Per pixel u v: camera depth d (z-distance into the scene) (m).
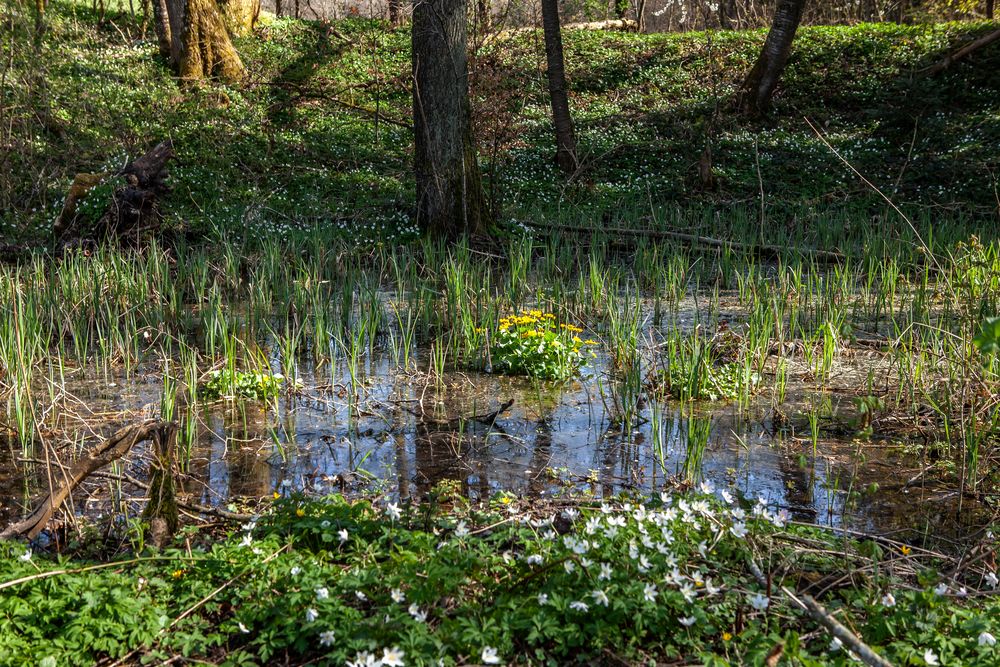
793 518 5.01
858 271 11.38
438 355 8.21
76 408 6.88
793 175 17.12
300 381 7.57
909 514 5.08
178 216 12.77
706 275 11.77
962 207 15.05
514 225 13.62
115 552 4.41
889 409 6.81
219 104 19.16
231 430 6.47
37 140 15.22
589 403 7.09
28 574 3.70
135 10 26.50
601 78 23.41
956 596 3.79
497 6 25.86
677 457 5.97
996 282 8.22
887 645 3.31
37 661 3.18
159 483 4.58
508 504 4.86
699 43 24.39
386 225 13.41
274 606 3.58
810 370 7.74
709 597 3.71
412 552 3.86
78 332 8.52
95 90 18.06
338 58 22.89
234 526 4.67
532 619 3.35
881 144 18.64
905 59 22.09
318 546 4.29
